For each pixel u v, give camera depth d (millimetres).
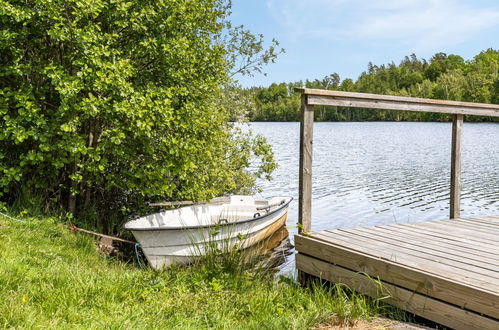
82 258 5035
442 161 22594
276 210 7758
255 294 3553
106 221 7289
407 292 2998
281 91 102125
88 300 3139
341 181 16688
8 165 6297
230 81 8891
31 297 2980
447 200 12773
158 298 3426
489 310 2521
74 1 5594
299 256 3928
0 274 3287
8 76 6246
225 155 9656
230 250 4496
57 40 5863
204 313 3062
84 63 5703
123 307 3131
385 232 4176
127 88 5828
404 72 105250
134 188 7184
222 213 7562
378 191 14461
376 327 2748
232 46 9508
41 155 5715
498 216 5168
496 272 2947
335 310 2973
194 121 6785
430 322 2973
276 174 19109
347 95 3881
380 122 79500
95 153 5949
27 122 5926
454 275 2855
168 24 6473
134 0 6328
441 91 81125
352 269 3428
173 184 6715
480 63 90750
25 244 4652
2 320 2521
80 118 6090
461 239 3910
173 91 6754
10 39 5703
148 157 6637
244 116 10867
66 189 7012
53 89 6562
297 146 34062
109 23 6371
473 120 62688
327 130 55719
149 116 6242
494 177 16953
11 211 5973
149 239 5691
